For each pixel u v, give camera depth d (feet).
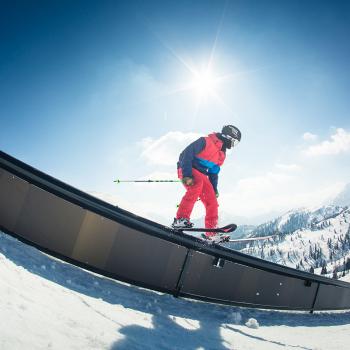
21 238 14.98
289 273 21.63
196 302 17.70
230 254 18.43
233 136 16.92
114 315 9.43
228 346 10.36
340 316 26.61
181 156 16.40
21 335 5.58
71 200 15.31
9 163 15.14
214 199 16.78
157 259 16.55
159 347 7.93
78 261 15.30
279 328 16.79
